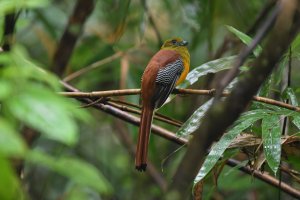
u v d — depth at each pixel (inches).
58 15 539.5
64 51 456.8
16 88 124.7
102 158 575.8
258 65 144.2
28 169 529.7
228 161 356.5
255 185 449.7
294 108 287.1
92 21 548.7
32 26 534.3
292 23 146.4
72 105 130.6
